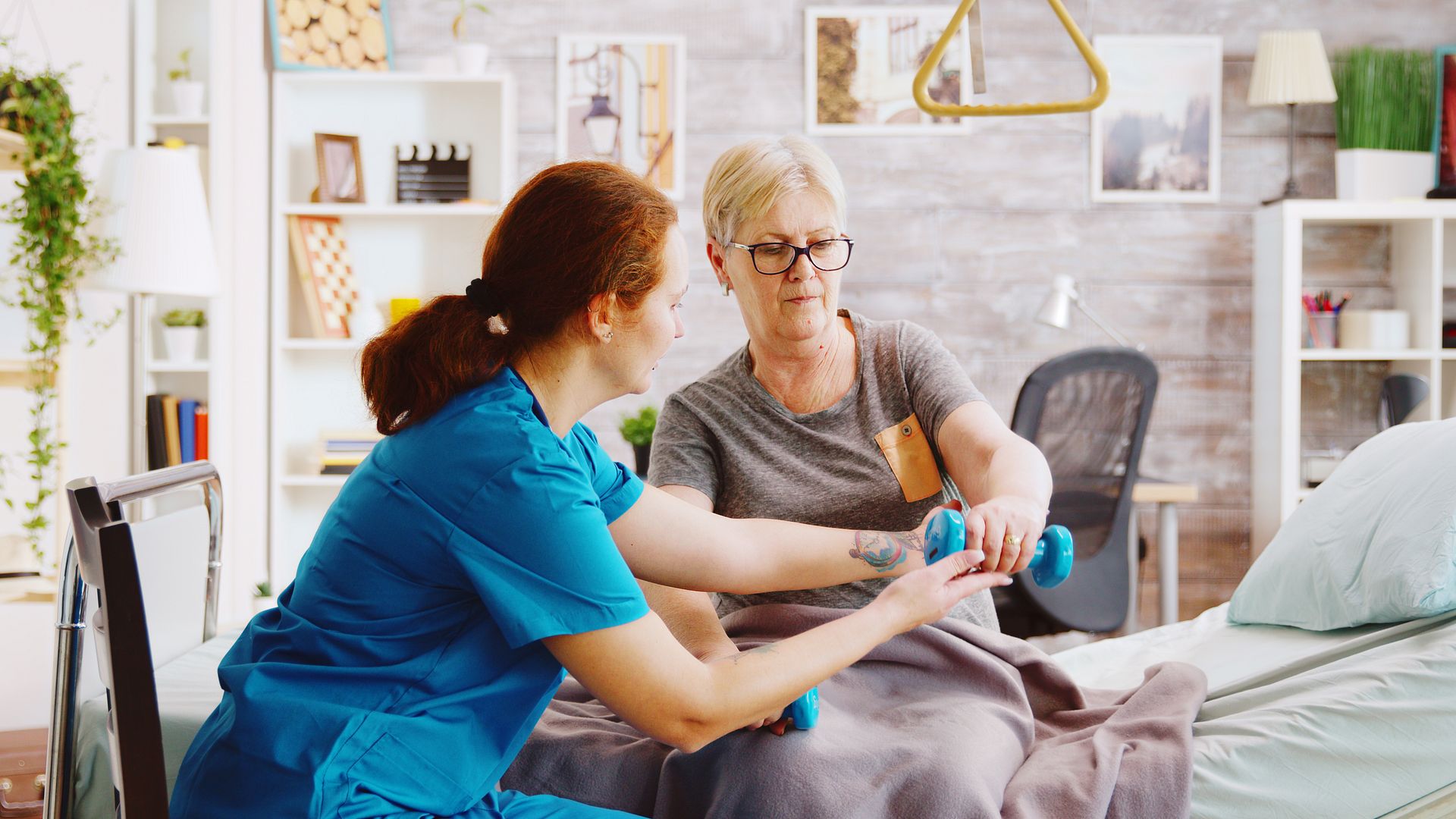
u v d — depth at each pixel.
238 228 3.60
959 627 1.43
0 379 2.95
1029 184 3.98
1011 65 3.96
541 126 3.97
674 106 3.96
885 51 3.96
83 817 1.22
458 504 1.02
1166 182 3.98
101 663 1.11
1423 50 3.95
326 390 3.94
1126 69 3.96
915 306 3.99
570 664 1.03
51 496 2.97
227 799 1.01
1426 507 1.54
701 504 1.51
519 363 1.09
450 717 1.03
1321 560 1.69
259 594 3.46
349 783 0.97
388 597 1.05
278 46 3.72
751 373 1.58
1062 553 1.22
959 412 1.49
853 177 3.98
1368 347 3.76
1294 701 1.39
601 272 1.05
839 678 1.37
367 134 3.94
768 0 3.96
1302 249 3.98
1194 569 4.01
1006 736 1.28
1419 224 3.79
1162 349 3.99
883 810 1.15
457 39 3.87
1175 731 1.32
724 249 1.50
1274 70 3.77
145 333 3.31
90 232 2.93
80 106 3.30
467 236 3.95
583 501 1.04
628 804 1.26
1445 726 1.32
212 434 3.51
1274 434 3.78
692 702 1.04
